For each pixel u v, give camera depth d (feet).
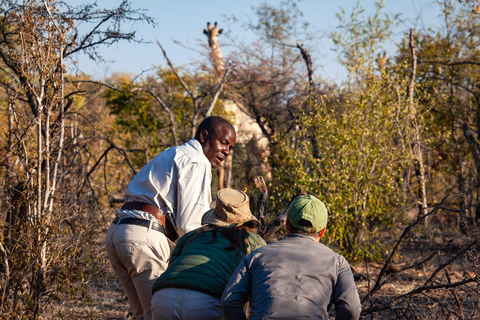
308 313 8.08
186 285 8.98
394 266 24.59
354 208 26.40
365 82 28.53
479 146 38.99
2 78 19.98
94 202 17.80
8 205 15.46
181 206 10.89
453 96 40.86
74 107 18.67
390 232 28.66
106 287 20.98
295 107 49.24
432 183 41.16
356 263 26.27
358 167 26.20
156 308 9.11
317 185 26.14
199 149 11.68
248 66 48.65
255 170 45.16
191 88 52.44
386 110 27.20
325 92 42.93
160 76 52.16
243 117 62.44
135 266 10.92
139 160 50.60
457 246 28.86
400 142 28.07
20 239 14.39
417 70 42.83
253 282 8.55
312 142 28.22
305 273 8.38
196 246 9.52
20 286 13.91
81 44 18.69
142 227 10.98
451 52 42.11
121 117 51.49
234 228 9.72
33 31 14.47
